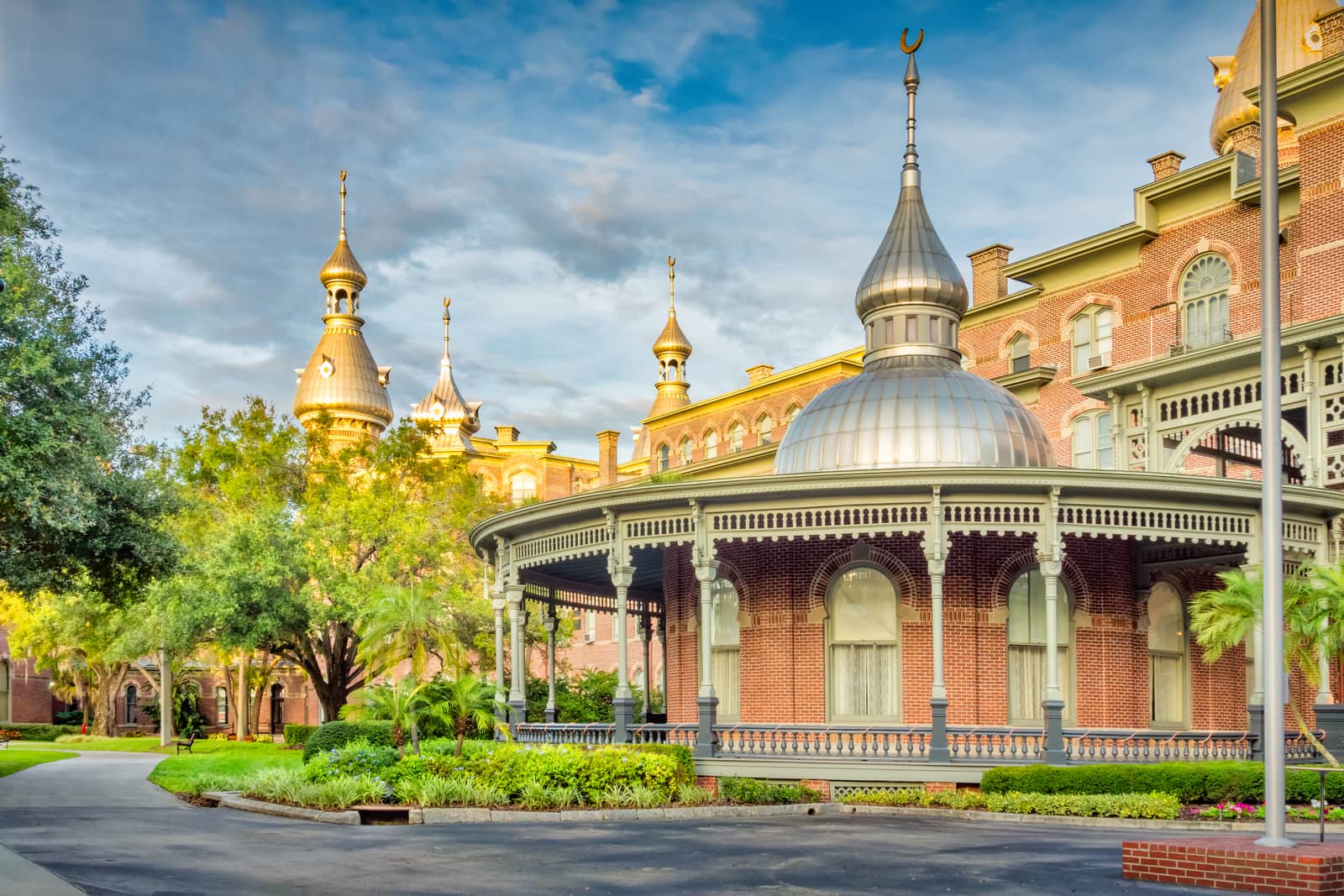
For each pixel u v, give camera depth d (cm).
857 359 6719
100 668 7075
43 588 3073
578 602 3700
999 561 2745
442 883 1317
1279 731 1318
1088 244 4328
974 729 2425
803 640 2808
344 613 4528
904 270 3266
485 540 3216
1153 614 2953
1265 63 1399
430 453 5416
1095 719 2756
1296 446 3128
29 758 4234
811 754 2495
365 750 2339
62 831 1823
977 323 4912
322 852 1575
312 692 8075
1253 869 1250
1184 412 3494
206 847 1619
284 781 2300
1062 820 2080
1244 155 3869
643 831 1888
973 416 2969
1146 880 1350
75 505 2512
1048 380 4519
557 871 1423
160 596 4384
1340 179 3378
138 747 5556
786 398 7131
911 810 2250
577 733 2792
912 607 2736
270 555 4450
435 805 2098
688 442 7900
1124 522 2472
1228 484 2489
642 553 3294
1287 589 2064
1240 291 3862
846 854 1594
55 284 2895
